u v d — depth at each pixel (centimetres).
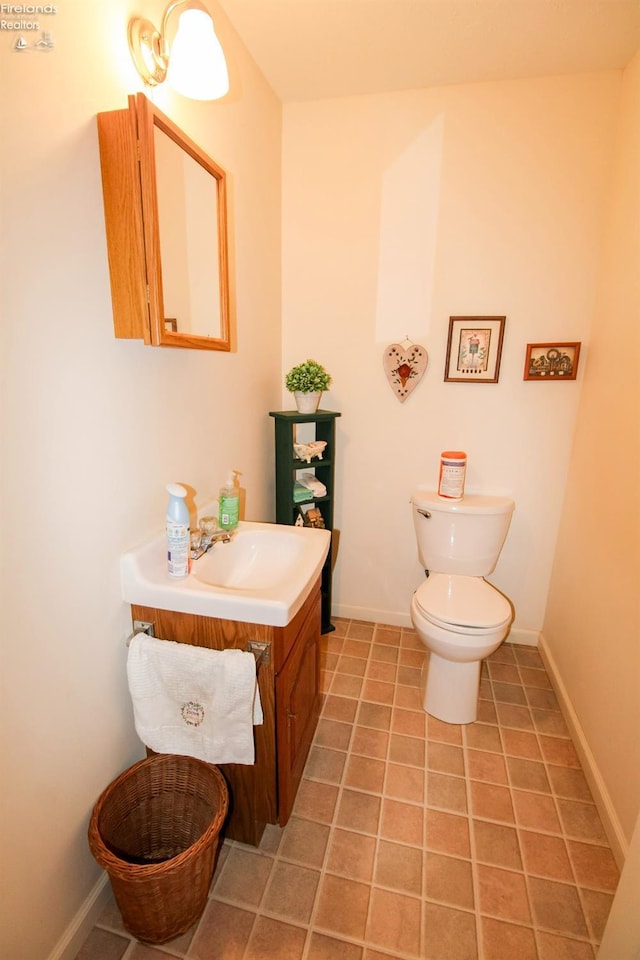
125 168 92
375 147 194
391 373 211
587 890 119
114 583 109
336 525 239
